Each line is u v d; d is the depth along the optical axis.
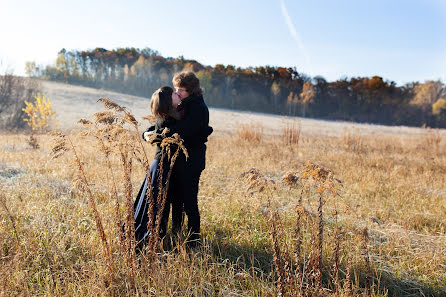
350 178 6.95
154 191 3.11
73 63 93.75
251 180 2.45
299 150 11.53
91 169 5.70
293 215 4.20
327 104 92.19
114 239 3.00
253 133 14.38
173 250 2.97
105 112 2.50
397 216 4.68
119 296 2.34
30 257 2.77
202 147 3.35
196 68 103.44
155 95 3.11
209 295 2.48
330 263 3.04
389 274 2.99
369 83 91.56
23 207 3.88
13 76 23.67
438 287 2.85
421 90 90.38
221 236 3.53
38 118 16.64
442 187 6.88
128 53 115.88
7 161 6.84
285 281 2.45
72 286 2.41
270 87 97.56
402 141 18.77
